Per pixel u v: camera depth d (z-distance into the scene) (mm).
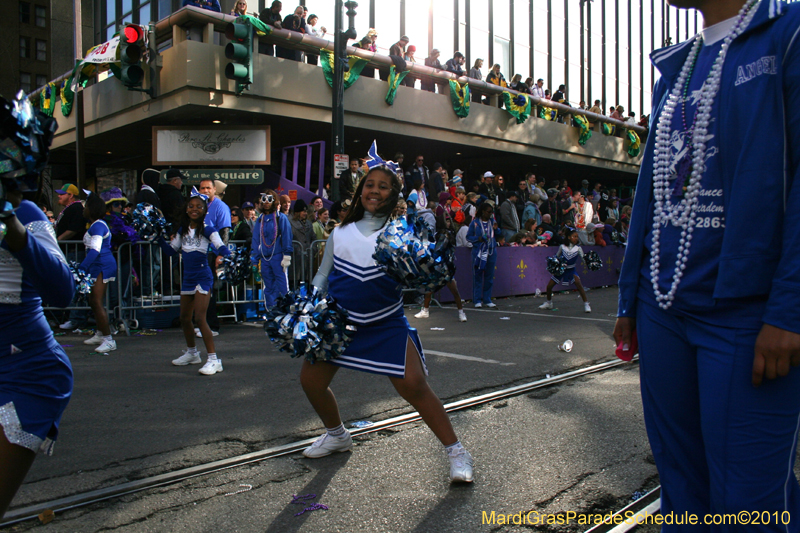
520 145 17781
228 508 2762
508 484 3016
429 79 15281
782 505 1537
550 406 4375
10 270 1885
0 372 1893
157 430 3861
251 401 4555
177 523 2621
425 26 18312
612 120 21141
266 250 8523
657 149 1792
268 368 5746
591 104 25188
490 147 16906
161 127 12562
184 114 12227
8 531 2545
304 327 2971
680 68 1794
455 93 15461
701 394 1642
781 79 1512
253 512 2723
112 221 8102
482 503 2807
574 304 11766
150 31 11609
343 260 3047
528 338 7434
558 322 9008
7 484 1854
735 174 1565
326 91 12977
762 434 1530
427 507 2768
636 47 27938
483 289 11266
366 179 3059
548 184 22984
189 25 11508
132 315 8320
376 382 5047
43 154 1701
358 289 2980
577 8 24344
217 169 12562
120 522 2631
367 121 13875
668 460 1816
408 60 14547
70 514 2707
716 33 1700
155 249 8531
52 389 1979
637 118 28109
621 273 1944
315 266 10070
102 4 17953
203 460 3342
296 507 2771
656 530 2543
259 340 7426
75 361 6137
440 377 5242
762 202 1517
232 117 12617
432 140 15562
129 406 4426
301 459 3371
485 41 20375
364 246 2980
